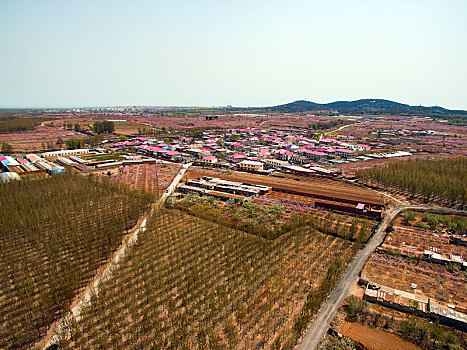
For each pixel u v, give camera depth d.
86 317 68.12
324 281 77.44
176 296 76.88
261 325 67.31
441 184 152.38
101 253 94.38
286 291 78.88
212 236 105.31
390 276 86.19
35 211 121.25
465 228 113.25
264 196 152.00
